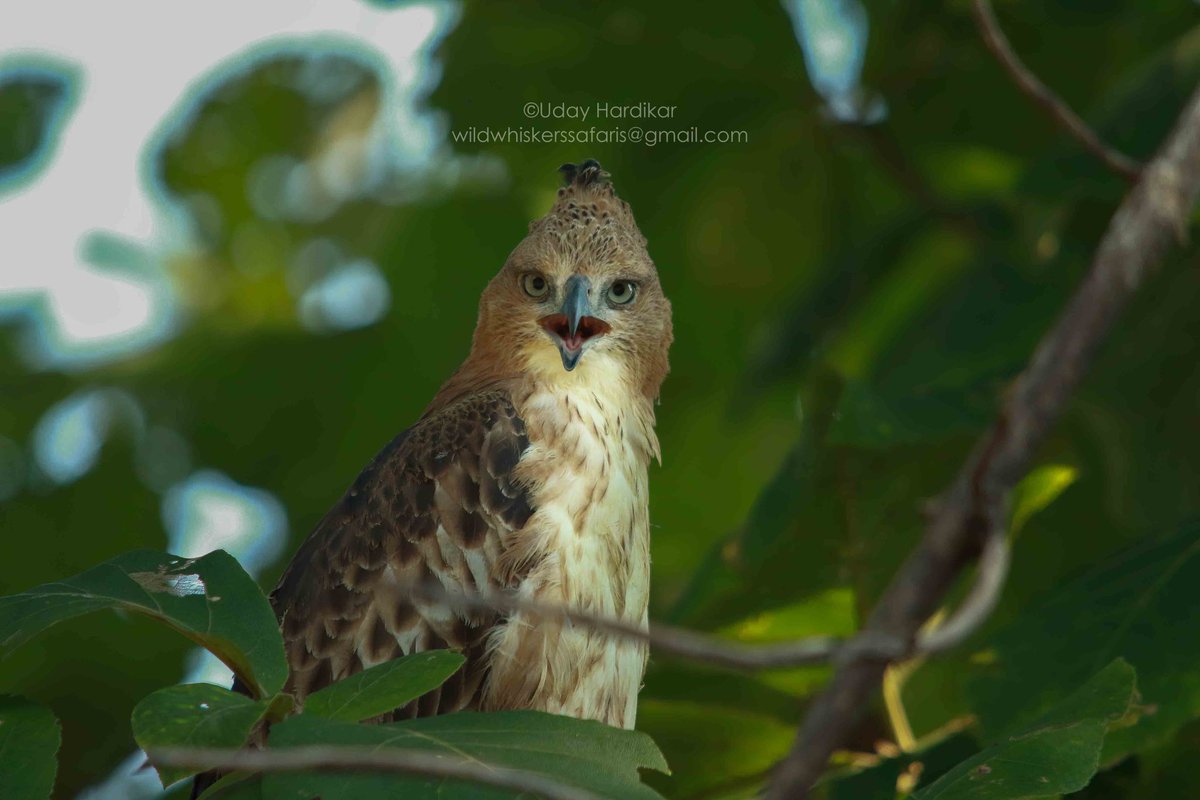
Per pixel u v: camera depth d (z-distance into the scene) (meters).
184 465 13.66
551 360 10.50
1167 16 12.48
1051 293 11.02
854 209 14.01
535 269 10.70
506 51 12.86
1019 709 7.79
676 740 9.88
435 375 13.73
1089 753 6.19
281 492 13.59
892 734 9.11
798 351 12.55
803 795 5.88
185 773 5.16
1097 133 10.48
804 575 9.83
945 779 6.25
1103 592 8.12
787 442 14.28
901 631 6.07
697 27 12.66
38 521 13.34
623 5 12.64
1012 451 6.25
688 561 14.14
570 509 9.48
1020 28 12.75
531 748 5.50
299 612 9.55
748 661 4.59
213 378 13.85
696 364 14.29
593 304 10.58
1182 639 7.74
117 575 5.95
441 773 4.70
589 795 4.78
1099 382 10.85
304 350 13.85
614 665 9.40
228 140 14.88
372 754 4.80
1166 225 6.77
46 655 11.90
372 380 13.74
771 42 12.67
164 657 12.02
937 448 9.46
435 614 9.31
